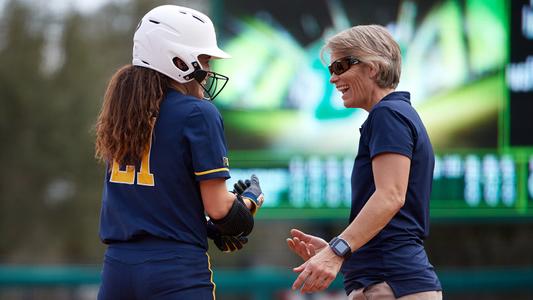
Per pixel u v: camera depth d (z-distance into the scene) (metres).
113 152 13.62
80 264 62.09
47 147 62.88
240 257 58.94
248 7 32.09
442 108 31.88
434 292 13.67
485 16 31.97
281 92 31.89
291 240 15.31
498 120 31.75
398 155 13.43
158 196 13.48
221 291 31.48
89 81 64.31
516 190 31.55
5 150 62.50
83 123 63.44
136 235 13.45
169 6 14.20
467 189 31.58
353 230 13.33
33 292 33.44
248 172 31.75
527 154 31.61
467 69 31.91
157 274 13.27
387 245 13.69
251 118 31.83
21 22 64.56
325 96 31.80
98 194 63.03
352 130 31.67
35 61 64.12
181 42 13.78
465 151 31.72
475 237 41.81
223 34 32.06
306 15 32.06
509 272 32.44
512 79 31.77
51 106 63.03
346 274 14.16
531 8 31.83
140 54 13.90
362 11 32.09
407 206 13.84
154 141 13.55
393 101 13.99
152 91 13.64
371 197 13.40
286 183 31.59
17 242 62.50
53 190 63.22
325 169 31.62
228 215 13.62
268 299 31.36
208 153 13.40
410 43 32.03
